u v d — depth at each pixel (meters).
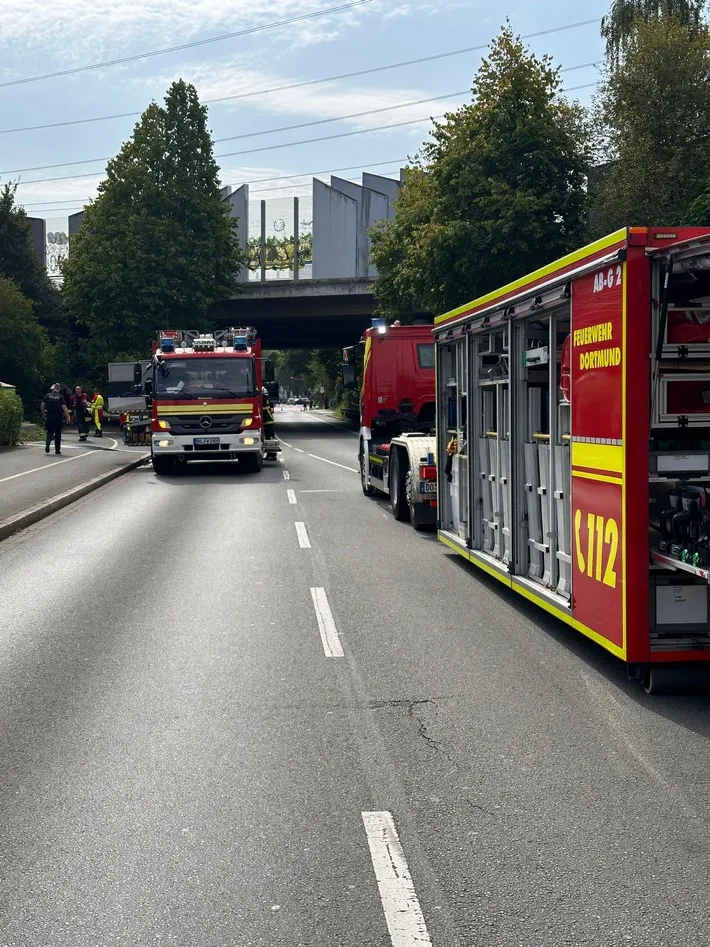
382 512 17.22
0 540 14.21
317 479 24.09
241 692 6.78
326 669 7.36
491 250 33.16
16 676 7.20
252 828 4.55
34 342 59.38
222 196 62.03
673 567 6.22
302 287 59.25
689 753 5.53
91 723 6.11
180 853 4.29
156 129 56.25
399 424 19.09
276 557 12.45
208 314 59.88
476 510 10.89
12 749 5.65
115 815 4.70
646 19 33.06
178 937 3.61
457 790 5.00
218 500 19.31
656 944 3.55
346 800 4.88
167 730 5.97
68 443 37.44
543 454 8.46
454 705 6.46
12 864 4.20
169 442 24.91
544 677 7.12
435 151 34.88
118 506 18.45
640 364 6.35
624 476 6.41
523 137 33.31
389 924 3.69
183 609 9.48
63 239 75.31
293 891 3.95
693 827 4.54
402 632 8.54
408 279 36.91
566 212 33.94
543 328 8.55
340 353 88.12
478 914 3.76
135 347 55.75
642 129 29.53
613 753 5.54
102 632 8.55
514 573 9.14
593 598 7.04
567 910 3.79
